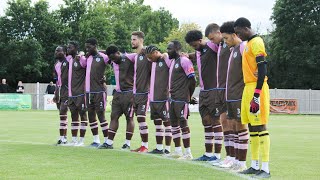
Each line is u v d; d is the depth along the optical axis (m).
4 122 19.61
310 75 49.75
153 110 9.58
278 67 51.53
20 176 6.35
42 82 48.34
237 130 7.33
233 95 7.36
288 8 49.56
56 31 47.50
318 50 48.34
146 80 9.93
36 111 31.39
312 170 7.34
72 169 7.02
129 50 56.41
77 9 49.41
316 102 39.19
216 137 8.40
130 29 72.88
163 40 77.06
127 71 10.23
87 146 10.66
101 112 10.74
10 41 45.25
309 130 17.38
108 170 6.98
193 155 9.48
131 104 10.22
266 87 6.72
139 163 7.80
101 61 10.69
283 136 14.47
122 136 13.74
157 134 9.62
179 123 9.02
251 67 6.80
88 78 10.69
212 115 8.39
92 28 49.41
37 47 45.53
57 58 11.41
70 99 10.97
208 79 8.41
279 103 37.53
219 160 8.23
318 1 48.88
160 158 8.56
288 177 6.65
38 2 47.41
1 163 7.55
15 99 33.25
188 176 6.53
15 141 11.77
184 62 8.87
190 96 8.98
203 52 8.48
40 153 8.91
